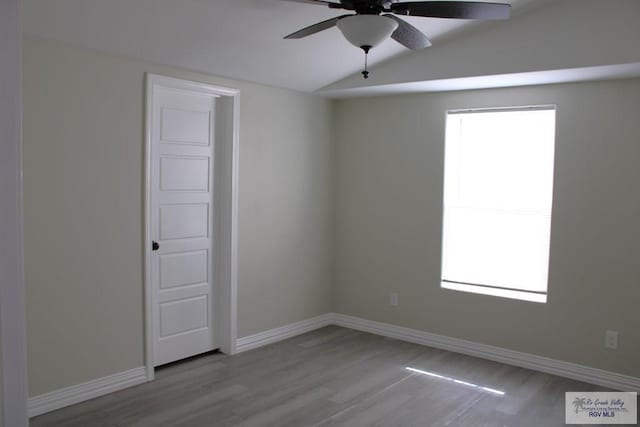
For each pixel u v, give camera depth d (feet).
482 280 14.85
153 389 11.91
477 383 12.64
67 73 10.52
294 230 16.11
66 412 10.64
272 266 15.46
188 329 13.76
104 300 11.41
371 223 16.63
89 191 11.01
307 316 16.84
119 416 10.55
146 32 10.34
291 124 15.70
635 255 12.12
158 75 12.12
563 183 13.00
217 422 10.39
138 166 11.86
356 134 16.80
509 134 14.20
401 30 8.73
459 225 15.16
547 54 11.53
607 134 12.37
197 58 11.95
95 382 11.35
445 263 15.47
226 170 14.06
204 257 14.02
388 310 16.37
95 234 11.17
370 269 16.74
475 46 12.49
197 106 13.57
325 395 11.79
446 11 8.02
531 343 13.65
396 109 15.87
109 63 11.21
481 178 14.71
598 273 12.60
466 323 14.75
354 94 15.80
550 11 11.44
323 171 17.02
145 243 12.06
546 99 13.21
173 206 13.16
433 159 15.19
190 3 9.52
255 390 12.00
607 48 10.84
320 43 12.17
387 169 16.16
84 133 10.85
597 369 12.68
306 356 14.40
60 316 10.69
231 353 14.35
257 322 15.12
